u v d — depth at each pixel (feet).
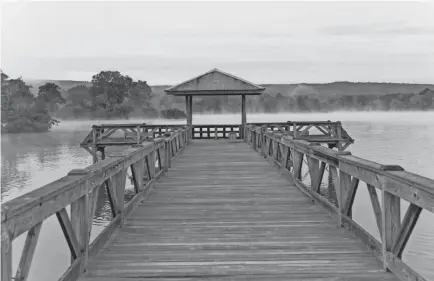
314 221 16.76
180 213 18.33
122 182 15.79
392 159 70.44
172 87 61.52
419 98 574.97
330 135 56.29
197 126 64.54
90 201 11.91
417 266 21.76
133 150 18.37
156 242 14.12
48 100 334.85
